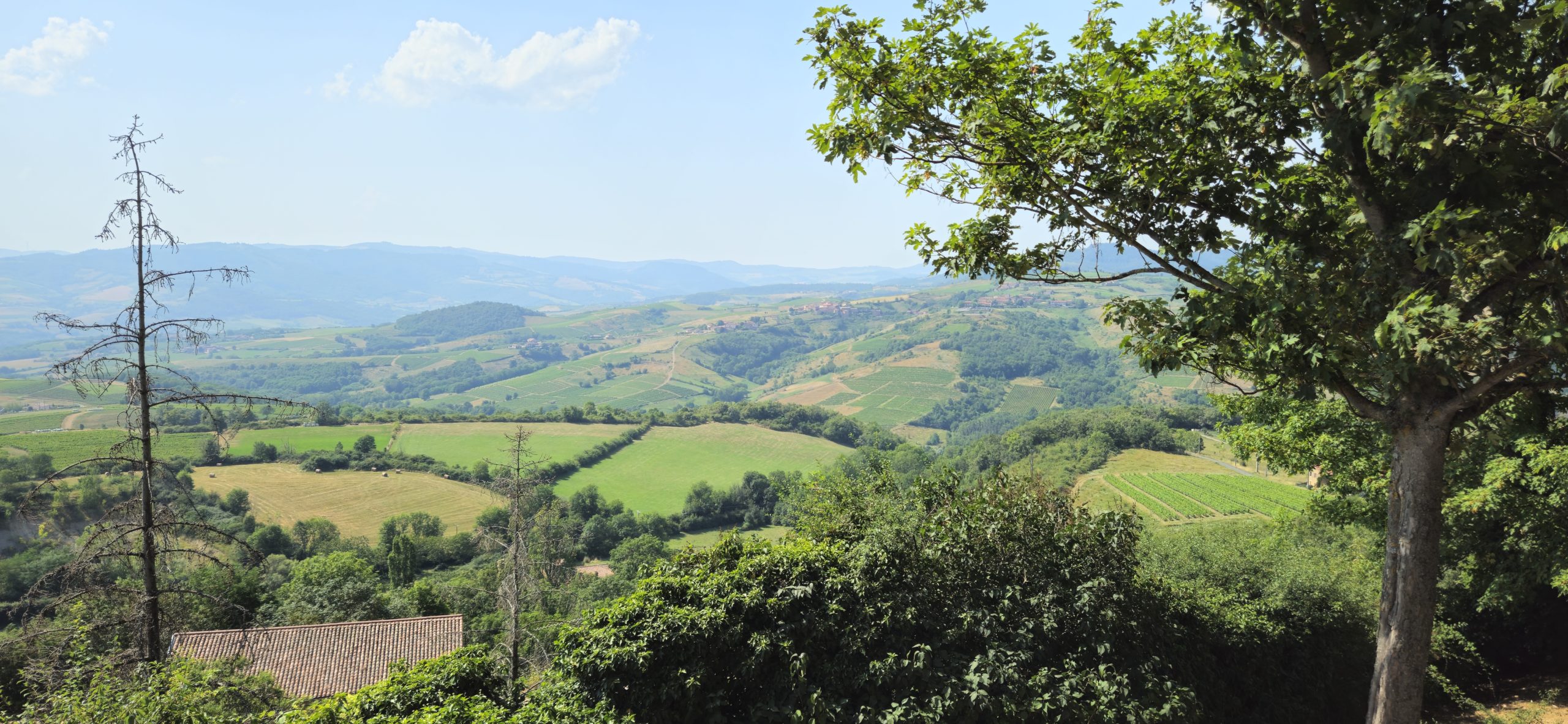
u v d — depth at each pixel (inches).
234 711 536.4
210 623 1275.8
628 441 5556.1
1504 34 309.4
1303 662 520.4
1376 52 307.1
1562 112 267.1
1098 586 413.1
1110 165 366.0
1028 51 357.4
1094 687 383.6
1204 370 403.5
